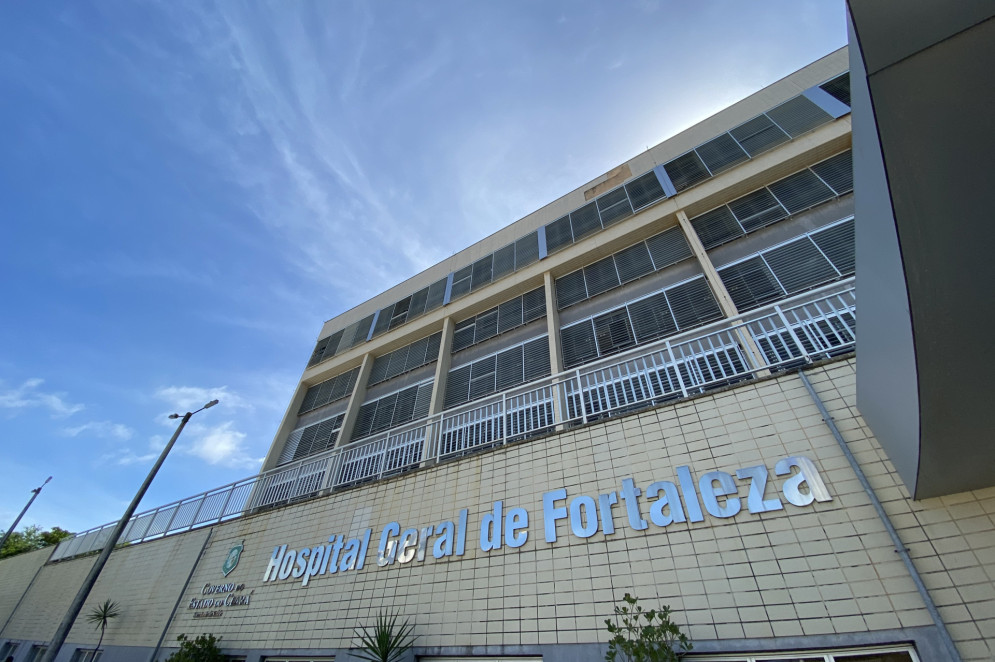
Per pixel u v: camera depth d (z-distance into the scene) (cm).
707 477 525
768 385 555
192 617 939
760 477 495
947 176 245
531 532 609
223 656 802
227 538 1054
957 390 299
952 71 228
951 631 352
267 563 901
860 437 468
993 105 229
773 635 411
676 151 1349
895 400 361
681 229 1189
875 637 374
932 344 284
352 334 1845
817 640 394
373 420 1460
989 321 270
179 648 874
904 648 369
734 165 1161
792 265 936
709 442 551
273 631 773
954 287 264
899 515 412
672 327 1016
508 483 681
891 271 285
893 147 245
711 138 1282
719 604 447
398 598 666
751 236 1049
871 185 281
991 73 224
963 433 327
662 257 1174
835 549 424
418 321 1616
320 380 1822
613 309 1160
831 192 985
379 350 1683
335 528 847
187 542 1156
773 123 1166
